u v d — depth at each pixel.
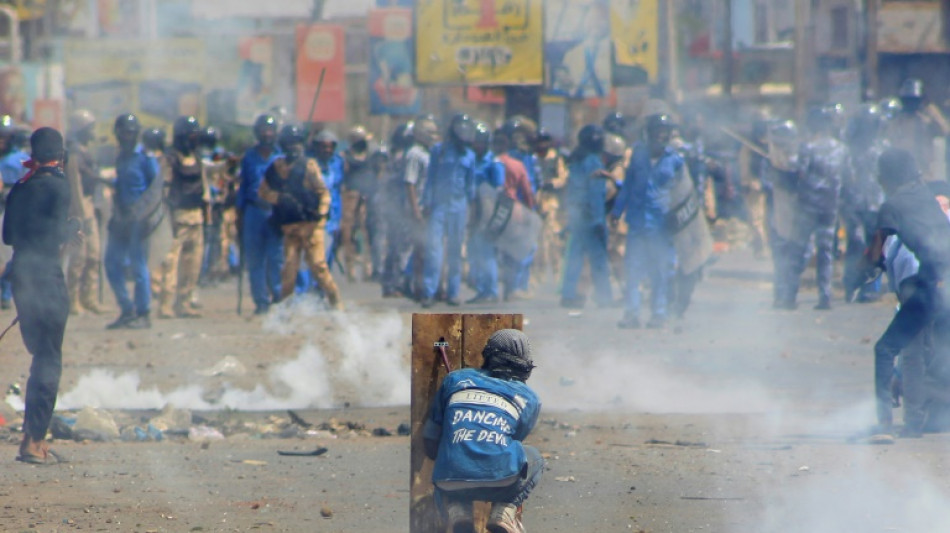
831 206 59.28
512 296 66.56
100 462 29.56
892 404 34.16
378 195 79.81
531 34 89.56
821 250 59.84
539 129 74.44
